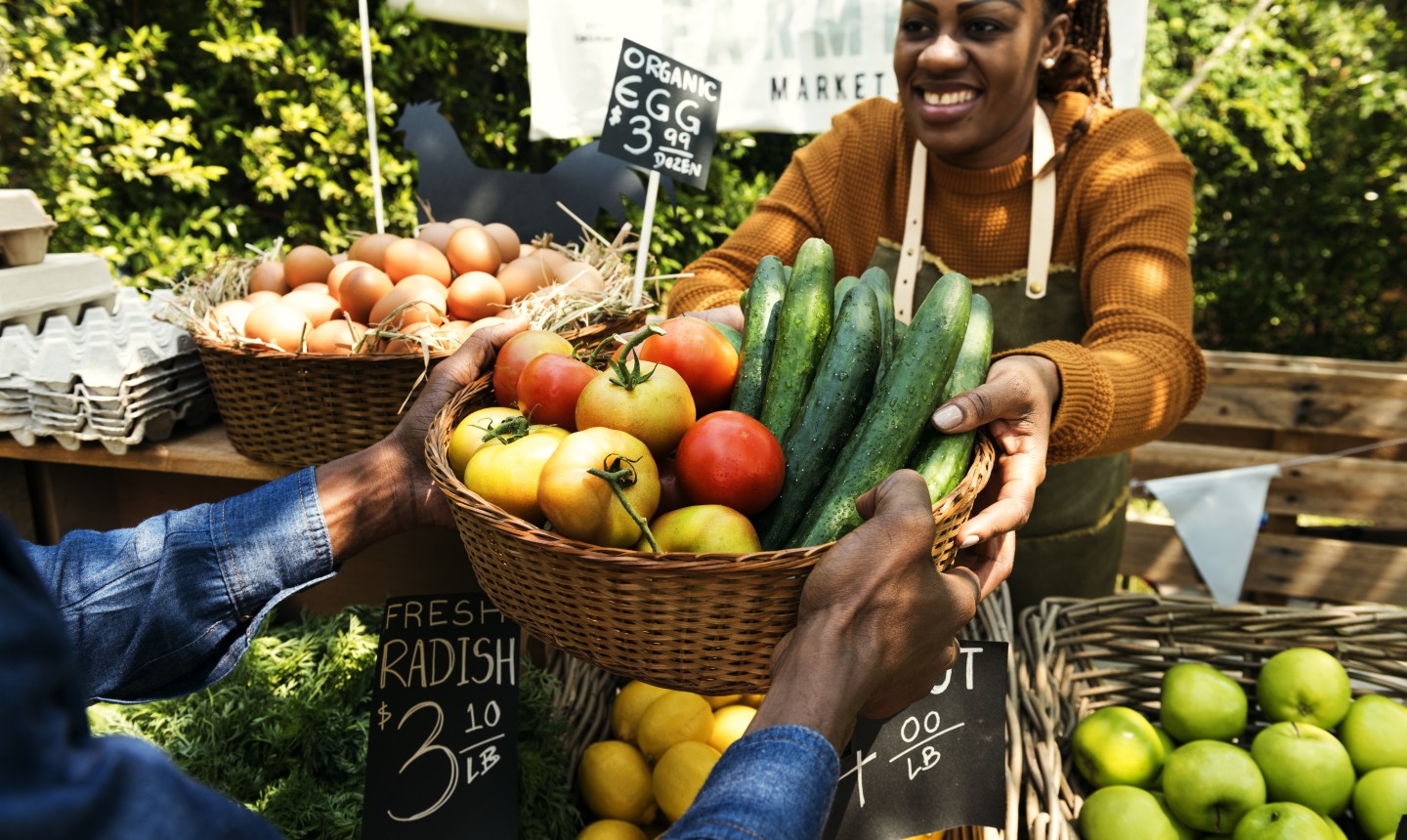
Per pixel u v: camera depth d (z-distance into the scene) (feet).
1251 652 5.60
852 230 6.95
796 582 2.93
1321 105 17.66
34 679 1.36
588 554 2.90
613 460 3.21
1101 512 6.93
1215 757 4.70
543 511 3.25
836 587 2.73
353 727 4.80
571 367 3.77
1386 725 4.95
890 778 4.53
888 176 6.74
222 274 6.31
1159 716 5.63
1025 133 6.19
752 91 9.09
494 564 3.31
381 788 4.46
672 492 3.55
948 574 3.05
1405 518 10.00
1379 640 5.49
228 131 12.45
